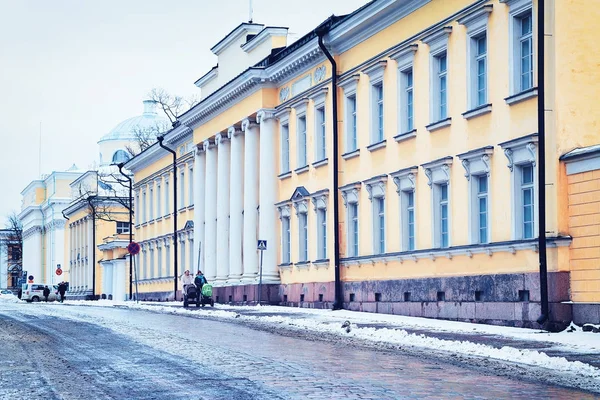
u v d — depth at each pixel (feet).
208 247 212.43
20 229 620.90
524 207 99.60
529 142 96.22
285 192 172.24
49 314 157.89
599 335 82.69
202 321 124.88
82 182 426.10
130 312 163.63
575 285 90.27
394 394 47.52
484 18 106.11
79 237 412.36
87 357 71.15
